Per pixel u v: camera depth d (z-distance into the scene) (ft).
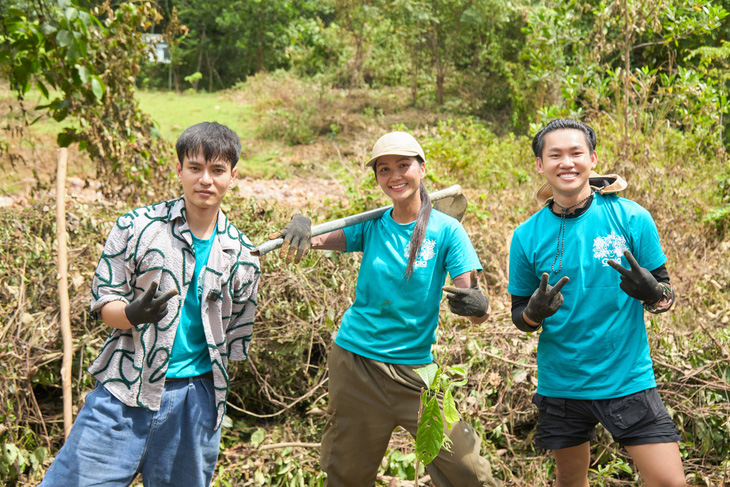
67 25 15.25
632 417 8.04
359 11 45.06
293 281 12.62
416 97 49.11
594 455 11.13
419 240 8.39
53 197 14.14
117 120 17.57
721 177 23.39
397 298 8.51
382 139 8.46
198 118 47.34
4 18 15.85
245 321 8.20
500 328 12.95
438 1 45.39
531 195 23.49
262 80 60.18
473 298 7.89
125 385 7.29
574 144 8.24
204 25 72.38
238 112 49.44
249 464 10.78
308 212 16.58
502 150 29.96
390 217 8.92
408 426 8.66
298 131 41.34
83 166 29.86
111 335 7.45
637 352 8.23
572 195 8.43
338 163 34.86
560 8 28.60
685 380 11.35
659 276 8.42
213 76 73.72
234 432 11.79
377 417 8.75
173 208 7.59
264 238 13.98
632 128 24.16
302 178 32.83
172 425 7.50
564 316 8.39
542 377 8.75
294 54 59.00
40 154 29.94
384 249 8.69
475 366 12.09
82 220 13.82
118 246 7.38
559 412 8.55
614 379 8.16
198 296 7.60
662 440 7.93
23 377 10.61
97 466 7.16
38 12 15.98
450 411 7.38
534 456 11.19
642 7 23.70
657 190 19.88
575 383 8.35
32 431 10.76
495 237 17.20
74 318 11.60
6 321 11.16
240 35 72.49
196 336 7.72
